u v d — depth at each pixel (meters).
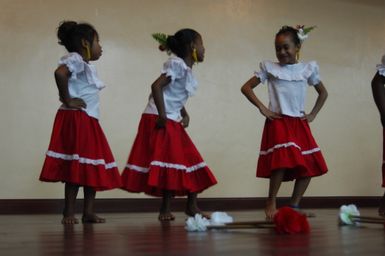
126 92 4.26
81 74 2.74
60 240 1.76
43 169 2.61
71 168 2.62
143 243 1.64
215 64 4.59
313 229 2.11
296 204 3.01
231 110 4.61
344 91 5.08
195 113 4.48
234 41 4.67
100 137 2.78
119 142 4.20
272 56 4.81
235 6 4.70
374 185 5.13
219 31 4.62
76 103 2.66
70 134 2.66
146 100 4.32
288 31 2.99
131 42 4.30
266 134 2.93
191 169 2.92
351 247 1.50
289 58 2.96
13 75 3.95
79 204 3.95
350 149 5.05
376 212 3.85
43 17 4.05
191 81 2.93
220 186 4.51
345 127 5.05
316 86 3.17
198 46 2.94
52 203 3.95
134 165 2.94
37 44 4.03
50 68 4.05
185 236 1.87
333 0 5.11
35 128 3.98
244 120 4.65
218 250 1.44
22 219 3.15
